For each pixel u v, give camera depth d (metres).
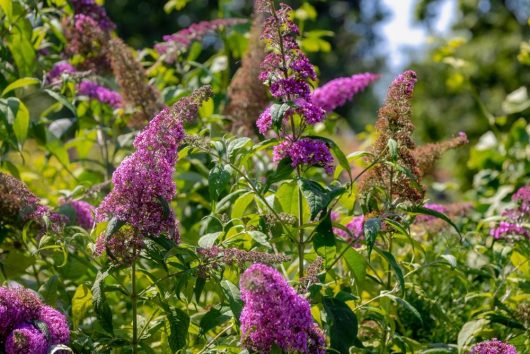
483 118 13.49
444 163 11.29
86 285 3.49
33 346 2.93
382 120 3.43
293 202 3.63
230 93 5.30
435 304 4.12
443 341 4.27
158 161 2.98
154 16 22.62
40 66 5.21
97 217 3.04
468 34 14.52
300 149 3.24
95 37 5.12
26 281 4.31
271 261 2.98
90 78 5.07
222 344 3.28
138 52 6.04
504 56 13.62
